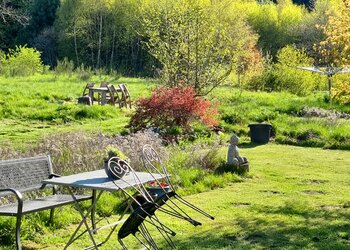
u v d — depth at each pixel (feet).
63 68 135.13
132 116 52.85
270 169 37.63
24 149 35.35
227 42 69.77
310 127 55.72
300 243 20.43
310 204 27.04
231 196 28.89
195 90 67.97
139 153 32.19
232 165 35.06
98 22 203.10
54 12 212.64
